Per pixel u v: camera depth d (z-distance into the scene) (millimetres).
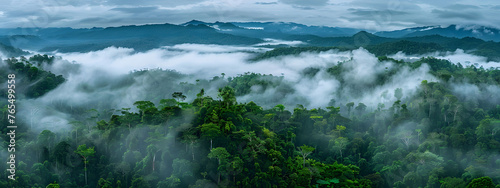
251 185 97812
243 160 102500
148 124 117312
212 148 104000
